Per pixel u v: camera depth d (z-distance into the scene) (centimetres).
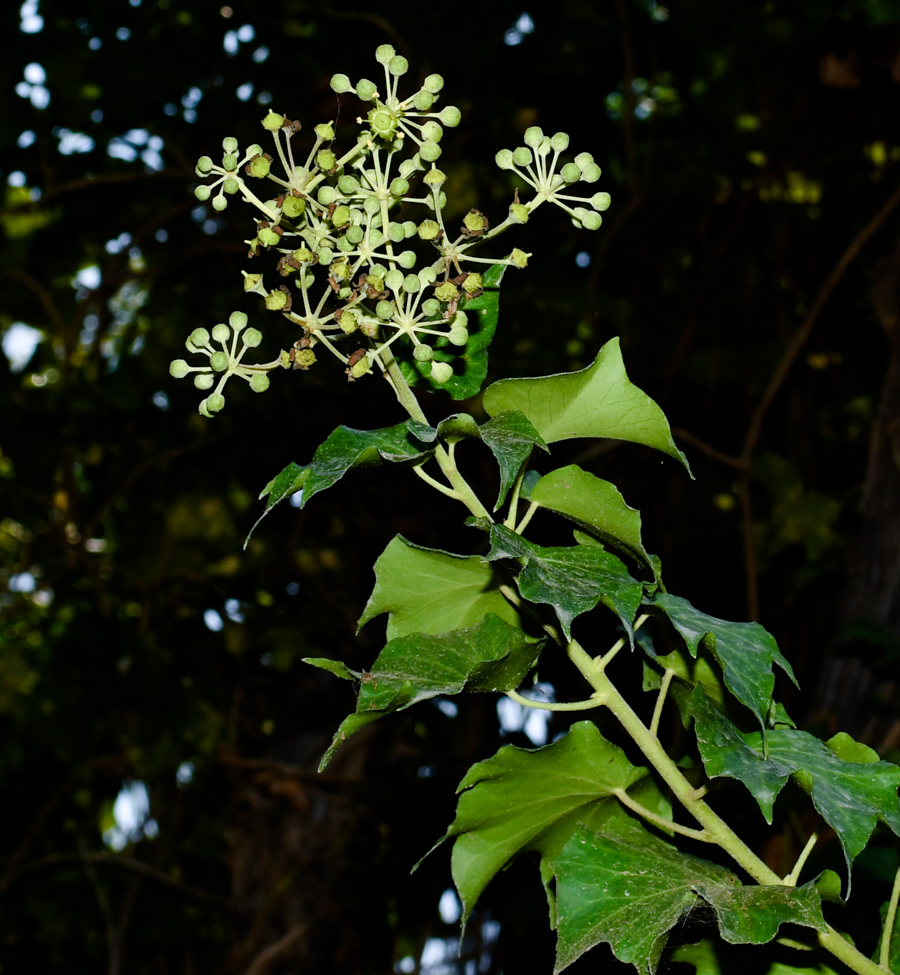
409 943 478
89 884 571
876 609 331
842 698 328
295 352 113
